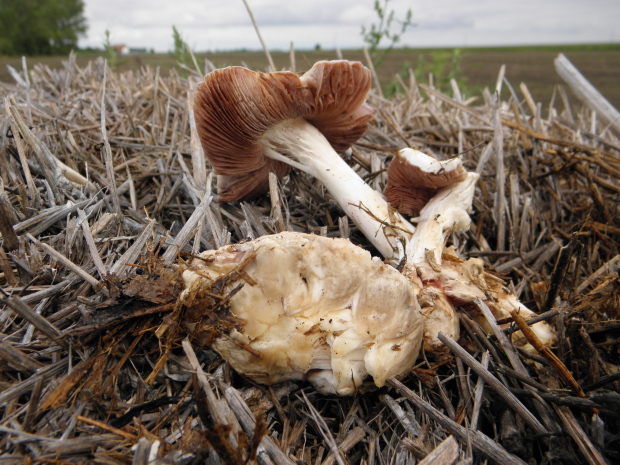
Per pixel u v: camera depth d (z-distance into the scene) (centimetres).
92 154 22
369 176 21
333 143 21
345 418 12
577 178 24
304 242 12
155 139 24
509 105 35
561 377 12
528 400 12
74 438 10
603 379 11
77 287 14
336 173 18
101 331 12
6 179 18
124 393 12
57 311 13
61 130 23
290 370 12
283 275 11
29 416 10
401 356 12
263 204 21
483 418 13
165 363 12
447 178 17
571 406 12
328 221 19
